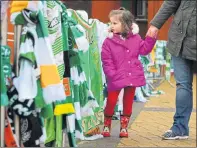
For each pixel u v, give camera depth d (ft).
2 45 10.87
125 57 19.29
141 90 34.53
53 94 11.12
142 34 82.33
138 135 20.34
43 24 11.31
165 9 18.75
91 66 19.45
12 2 11.02
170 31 18.66
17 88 10.98
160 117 25.64
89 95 14.74
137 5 84.38
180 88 18.74
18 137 11.19
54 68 11.25
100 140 19.03
